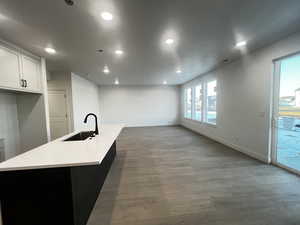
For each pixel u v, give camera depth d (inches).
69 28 88.1
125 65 175.5
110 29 90.6
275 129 123.1
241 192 89.5
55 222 58.1
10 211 57.5
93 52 129.4
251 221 67.7
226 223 66.8
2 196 56.9
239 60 154.4
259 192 89.2
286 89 113.4
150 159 144.8
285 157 118.6
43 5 66.7
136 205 79.6
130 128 320.8
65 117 200.5
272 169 118.6
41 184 57.0
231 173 113.3
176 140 217.3
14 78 109.4
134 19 79.8
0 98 119.9
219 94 193.9
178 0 65.2
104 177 104.7
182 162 136.4
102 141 87.9
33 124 139.9
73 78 207.2
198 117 277.9
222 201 81.8
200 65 181.2
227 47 123.5
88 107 268.1
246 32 97.5
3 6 66.9
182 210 75.5
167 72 218.1
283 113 116.8
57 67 179.6
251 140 144.8
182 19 81.0
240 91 155.5
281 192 88.8
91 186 76.5
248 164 128.7
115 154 150.3
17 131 136.6
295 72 107.3
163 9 71.7
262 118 130.9
